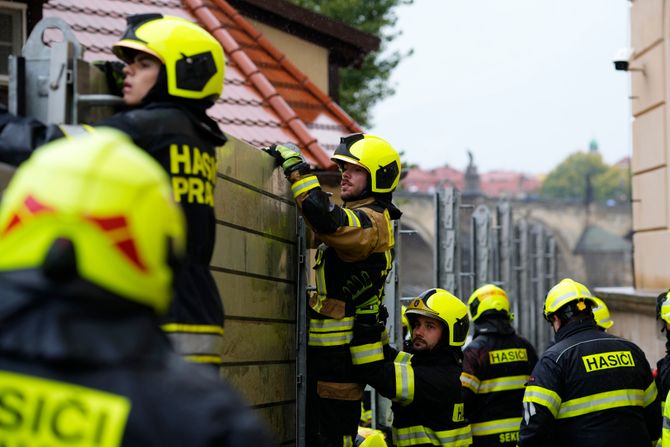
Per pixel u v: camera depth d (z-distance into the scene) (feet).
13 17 28.02
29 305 6.30
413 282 205.98
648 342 40.63
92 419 6.26
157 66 11.51
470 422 24.39
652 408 21.16
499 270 44.39
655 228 43.47
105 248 6.38
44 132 10.59
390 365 18.80
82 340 6.30
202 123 11.81
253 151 15.61
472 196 264.72
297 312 17.65
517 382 24.53
